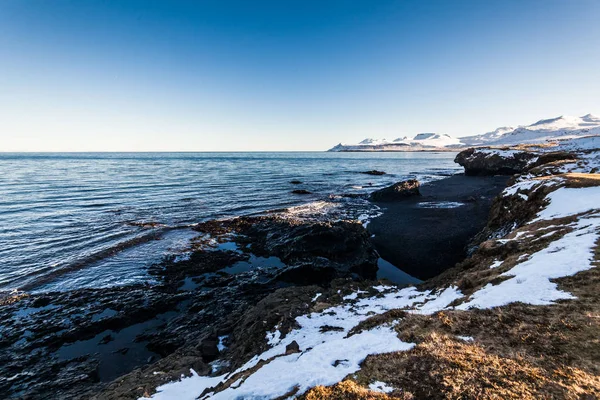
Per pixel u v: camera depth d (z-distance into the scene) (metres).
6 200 41.28
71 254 23.50
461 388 5.54
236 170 106.00
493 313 8.45
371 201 49.50
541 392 5.18
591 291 8.46
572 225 14.74
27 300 17.19
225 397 6.77
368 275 22.09
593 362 5.77
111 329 15.20
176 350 12.95
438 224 33.03
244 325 13.59
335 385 6.24
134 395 8.80
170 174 85.06
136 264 22.55
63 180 64.62
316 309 13.24
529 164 61.12
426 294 13.55
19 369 12.34
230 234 30.06
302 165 144.00
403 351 7.30
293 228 27.53
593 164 36.22
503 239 16.30
